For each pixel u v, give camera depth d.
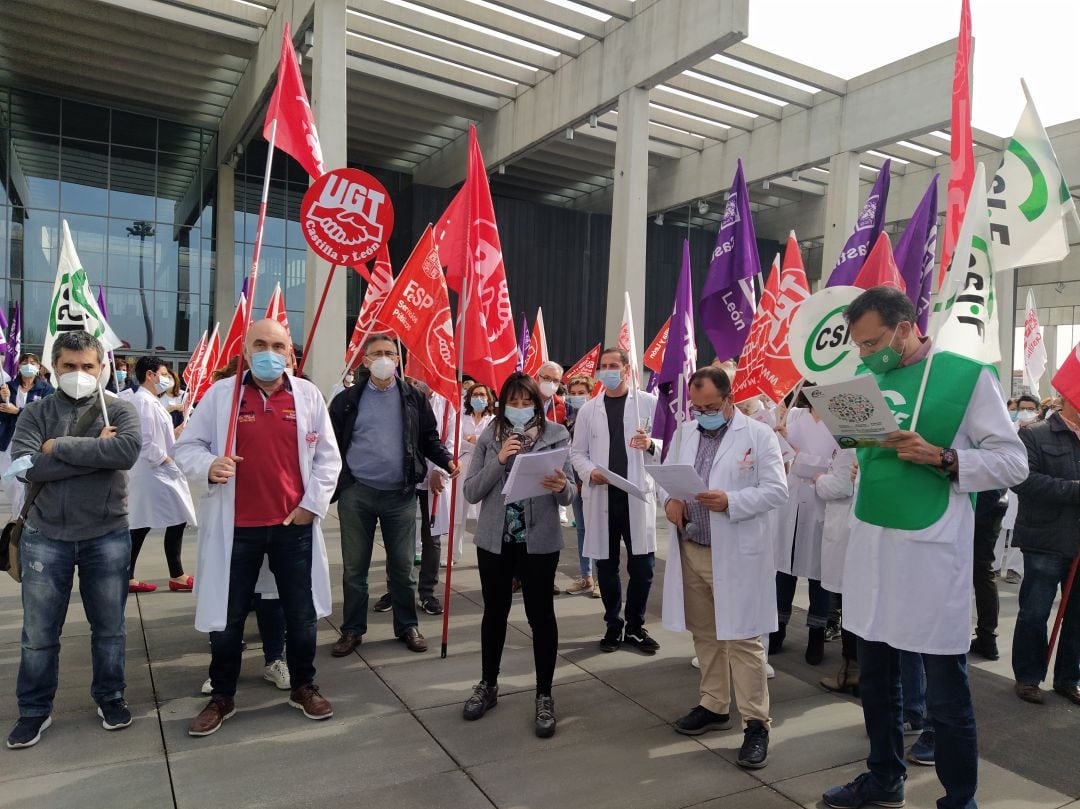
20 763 3.26
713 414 3.75
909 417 2.82
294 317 24.00
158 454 5.58
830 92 19.50
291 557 3.73
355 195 4.59
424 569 5.60
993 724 3.91
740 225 4.86
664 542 8.64
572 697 4.09
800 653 4.93
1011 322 24.28
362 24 16.86
